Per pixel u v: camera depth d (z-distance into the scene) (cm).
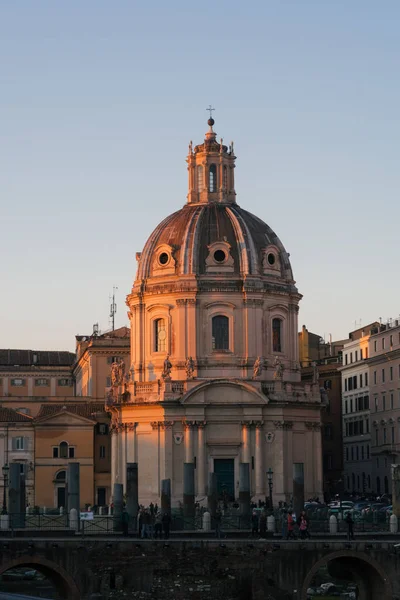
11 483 10662
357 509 12419
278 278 15312
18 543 9112
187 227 15300
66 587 9212
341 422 19362
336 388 19525
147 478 14762
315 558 9350
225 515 11562
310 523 10450
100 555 9225
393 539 9719
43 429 16525
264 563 9319
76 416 16588
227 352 14912
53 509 12456
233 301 14975
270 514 11000
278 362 14962
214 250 15112
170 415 14638
